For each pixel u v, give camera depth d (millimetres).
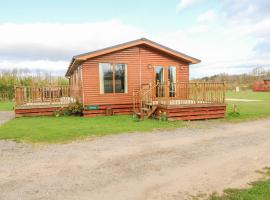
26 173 4848
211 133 8695
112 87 13609
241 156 5941
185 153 6203
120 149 6562
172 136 8180
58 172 4895
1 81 29719
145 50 14203
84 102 13008
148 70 14297
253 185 4242
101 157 5859
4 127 9711
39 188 4160
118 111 13797
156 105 11984
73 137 7891
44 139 7629
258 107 17453
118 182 4406
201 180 4496
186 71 15156
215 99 12641
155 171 4949
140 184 4320
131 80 13961
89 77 13062
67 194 3939
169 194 3936
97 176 4688
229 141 7480
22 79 30703
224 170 5004
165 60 14641
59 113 13516
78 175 4734
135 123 10609
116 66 13617
